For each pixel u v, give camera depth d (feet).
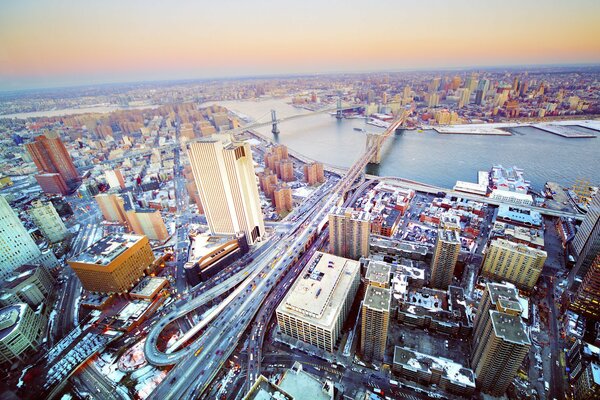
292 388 643.04
